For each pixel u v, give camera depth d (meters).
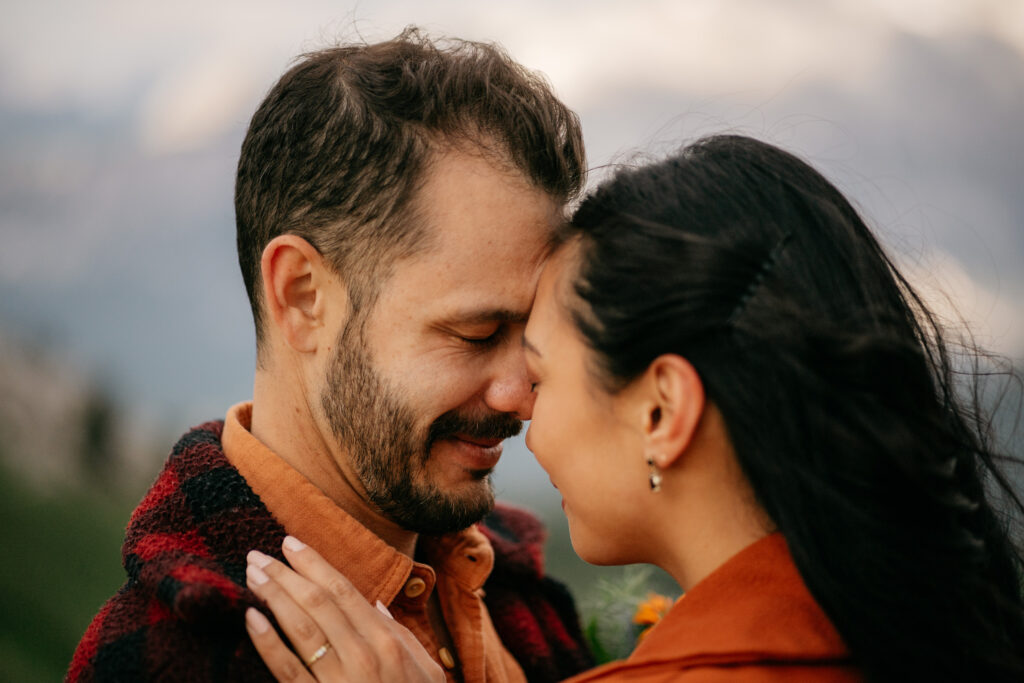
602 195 1.13
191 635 1.13
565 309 1.09
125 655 1.12
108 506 6.24
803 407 0.94
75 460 7.04
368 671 1.12
